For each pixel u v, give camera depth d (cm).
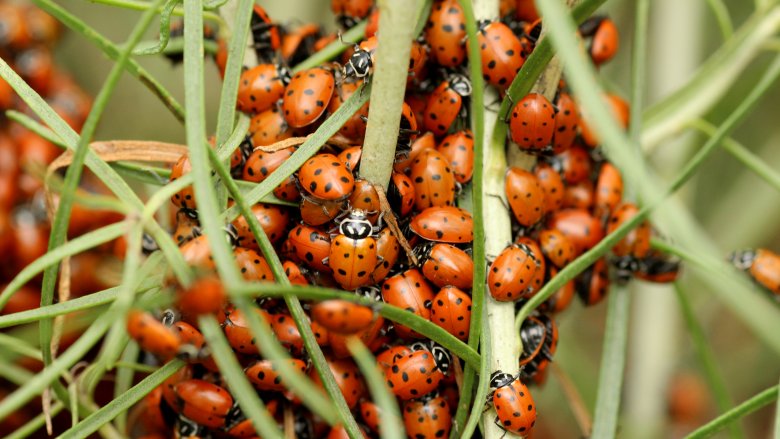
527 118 14
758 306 13
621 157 12
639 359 22
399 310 13
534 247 15
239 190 13
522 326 15
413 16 13
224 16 15
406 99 15
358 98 14
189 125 12
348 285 14
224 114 14
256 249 14
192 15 13
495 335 14
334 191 14
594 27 16
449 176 14
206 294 12
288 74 15
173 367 14
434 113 15
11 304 17
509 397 14
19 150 18
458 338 14
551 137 14
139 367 14
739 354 24
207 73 23
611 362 15
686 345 24
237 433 14
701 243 12
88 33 14
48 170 14
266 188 13
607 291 16
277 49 15
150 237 15
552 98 15
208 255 13
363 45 14
